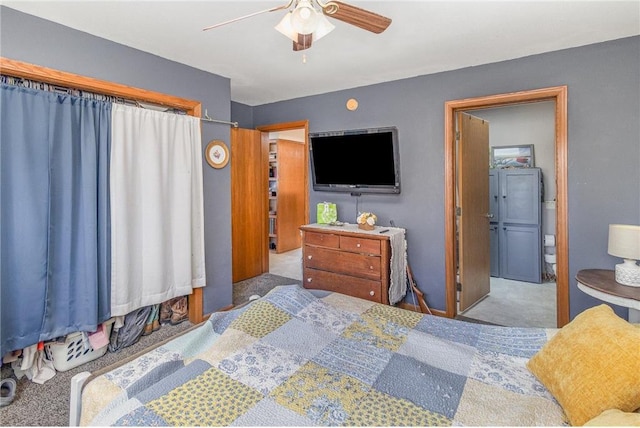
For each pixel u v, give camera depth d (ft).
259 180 15.49
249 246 15.24
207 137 10.47
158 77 9.06
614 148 8.25
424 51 8.87
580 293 8.76
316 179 12.73
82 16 6.97
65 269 7.55
